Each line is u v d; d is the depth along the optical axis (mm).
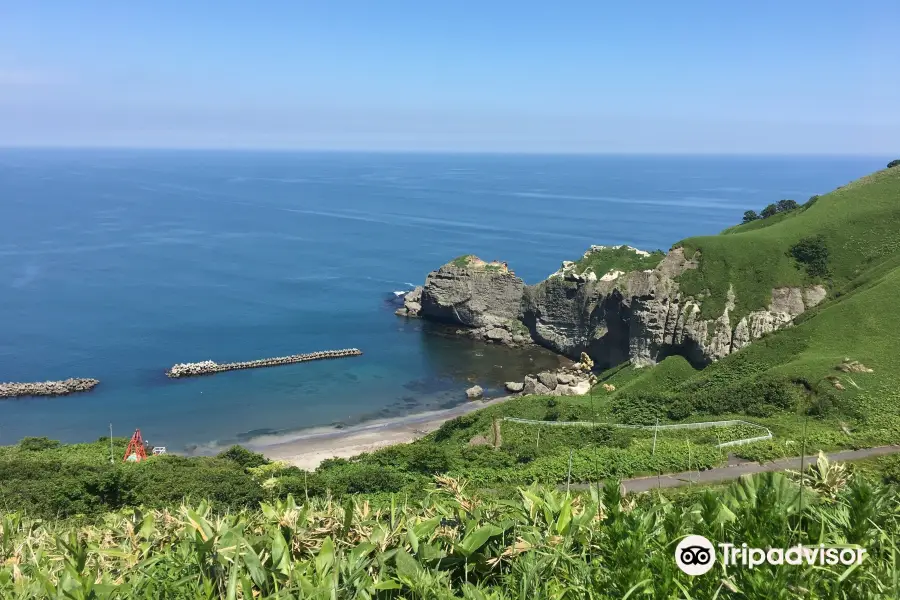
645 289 87188
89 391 81625
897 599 5750
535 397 70875
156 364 91000
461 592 7180
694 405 58562
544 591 6621
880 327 65500
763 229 92938
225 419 75500
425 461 45344
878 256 82812
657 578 6062
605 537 7074
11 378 84438
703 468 36375
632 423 57594
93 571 7363
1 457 50250
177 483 36125
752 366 69000
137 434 59125
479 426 61469
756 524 6477
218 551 7293
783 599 5586
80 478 33000
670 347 86188
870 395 50688
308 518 8516
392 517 8383
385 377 91188
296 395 83438
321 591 6438
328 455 66000
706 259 87812
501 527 7797
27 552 9000
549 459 42344
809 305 81188
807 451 37750
